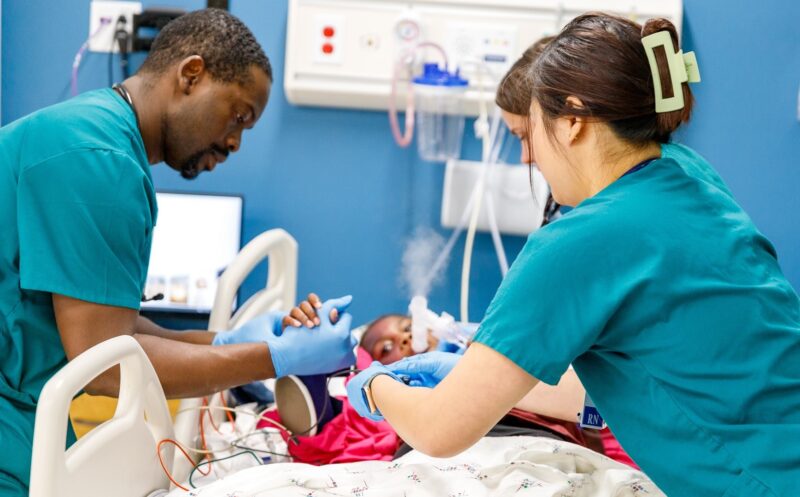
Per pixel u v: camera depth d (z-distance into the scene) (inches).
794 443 42.4
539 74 46.9
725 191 51.0
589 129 45.7
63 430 47.7
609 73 44.0
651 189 45.5
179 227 99.4
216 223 99.8
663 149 50.4
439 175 104.7
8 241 55.7
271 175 104.3
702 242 44.5
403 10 97.7
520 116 65.8
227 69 62.1
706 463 43.4
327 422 76.2
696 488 43.9
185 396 62.1
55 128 56.2
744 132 103.3
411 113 97.4
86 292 54.8
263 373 65.7
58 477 47.6
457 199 102.9
